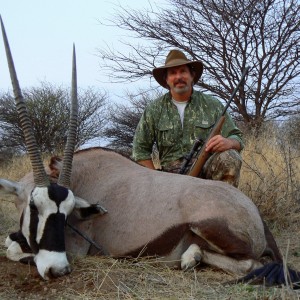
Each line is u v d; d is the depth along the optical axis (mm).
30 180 2357
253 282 1964
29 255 2293
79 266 2199
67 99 11031
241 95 7633
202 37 7770
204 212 2195
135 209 2316
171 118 2980
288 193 3588
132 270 2154
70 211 2119
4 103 11172
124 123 10812
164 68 2975
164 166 3004
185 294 1907
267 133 5141
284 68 7762
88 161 2523
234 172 2764
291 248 2863
